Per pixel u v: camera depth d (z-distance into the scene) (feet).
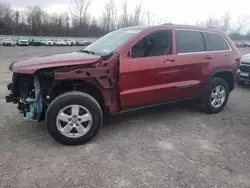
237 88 23.81
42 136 11.35
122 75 11.04
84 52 12.97
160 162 9.41
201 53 13.87
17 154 9.69
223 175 8.70
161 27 12.52
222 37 15.42
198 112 15.52
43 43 140.26
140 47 11.66
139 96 11.80
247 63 22.61
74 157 9.61
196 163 9.42
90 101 10.44
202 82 14.11
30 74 9.97
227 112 15.80
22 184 7.89
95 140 11.16
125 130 12.36
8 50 92.43
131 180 8.26
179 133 12.20
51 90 10.40
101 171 8.72
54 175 8.41
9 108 15.10
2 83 23.36
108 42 12.73
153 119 14.03
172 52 12.71
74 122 10.36
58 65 9.99
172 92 12.96
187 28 13.64
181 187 7.98
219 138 11.76
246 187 8.08
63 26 216.95
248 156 10.10
